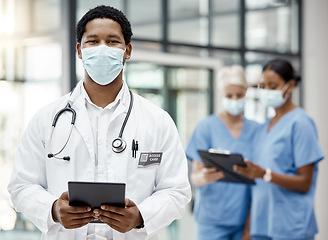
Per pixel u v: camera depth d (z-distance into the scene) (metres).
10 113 3.91
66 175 1.55
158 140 1.61
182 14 4.43
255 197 2.91
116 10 1.58
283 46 5.03
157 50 4.30
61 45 3.84
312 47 5.14
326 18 5.12
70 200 1.43
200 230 3.11
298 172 2.80
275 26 4.96
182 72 4.36
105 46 1.52
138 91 4.16
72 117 1.57
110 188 1.40
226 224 3.04
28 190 1.56
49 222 1.52
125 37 1.59
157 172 1.62
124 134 1.59
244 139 3.14
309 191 2.82
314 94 5.13
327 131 5.09
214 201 3.06
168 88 4.30
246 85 3.12
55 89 3.85
